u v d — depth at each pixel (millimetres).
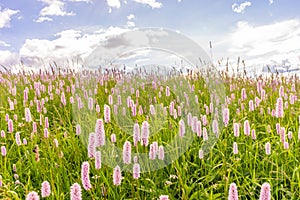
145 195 724
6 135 1103
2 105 1405
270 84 1646
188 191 697
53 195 659
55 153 853
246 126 788
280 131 803
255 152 898
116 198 705
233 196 435
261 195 422
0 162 883
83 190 750
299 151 884
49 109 1401
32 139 959
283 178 776
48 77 1966
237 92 1436
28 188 758
